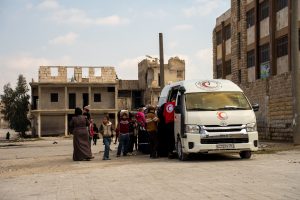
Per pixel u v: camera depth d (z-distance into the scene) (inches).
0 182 462.9
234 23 1745.8
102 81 2775.6
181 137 623.5
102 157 810.8
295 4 850.1
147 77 3142.2
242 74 1658.5
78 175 503.2
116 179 448.1
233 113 608.4
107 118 754.8
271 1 1405.0
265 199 311.7
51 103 2699.3
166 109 705.6
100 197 346.9
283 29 1341.0
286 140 1042.1
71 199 343.3
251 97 1248.8
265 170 473.4
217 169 500.1
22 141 2276.1
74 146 744.3
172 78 3206.2
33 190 395.5
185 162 607.8
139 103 3289.9
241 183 388.2
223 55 2030.0
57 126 2682.1
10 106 3499.0
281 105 1063.0
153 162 634.8
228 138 597.9
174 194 345.1
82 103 2755.9
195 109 616.4
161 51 1264.8
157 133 730.8
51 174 526.6
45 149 1238.9
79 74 2778.1
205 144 596.4
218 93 639.8
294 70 848.3
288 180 397.4
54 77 2738.7
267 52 1481.3
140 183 411.5
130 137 876.6
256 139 609.3
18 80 3558.1
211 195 334.0
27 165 692.7
